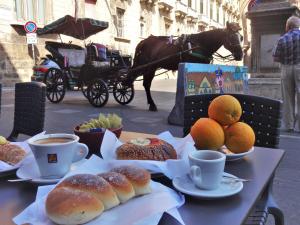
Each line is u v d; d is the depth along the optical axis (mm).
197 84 6840
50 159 1297
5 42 14828
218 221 1055
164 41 8758
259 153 1733
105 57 10445
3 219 1078
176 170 1355
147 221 996
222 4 44250
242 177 1417
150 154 1430
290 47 6180
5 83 14883
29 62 15773
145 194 1134
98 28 11562
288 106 6445
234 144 1616
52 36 16703
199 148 1627
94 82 9664
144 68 8984
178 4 30234
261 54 8141
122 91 10227
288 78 6348
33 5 16031
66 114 8492
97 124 1841
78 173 1203
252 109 2246
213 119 1675
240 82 8156
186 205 1162
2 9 14617
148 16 25125
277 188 3773
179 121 7090
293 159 4789
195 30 35125
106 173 1153
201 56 8039
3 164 1457
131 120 7703
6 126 6867
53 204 980
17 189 1305
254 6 8078
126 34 22188
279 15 7723
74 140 1365
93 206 990
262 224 1770
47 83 10859
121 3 21484
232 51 7996
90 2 18891
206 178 1215
